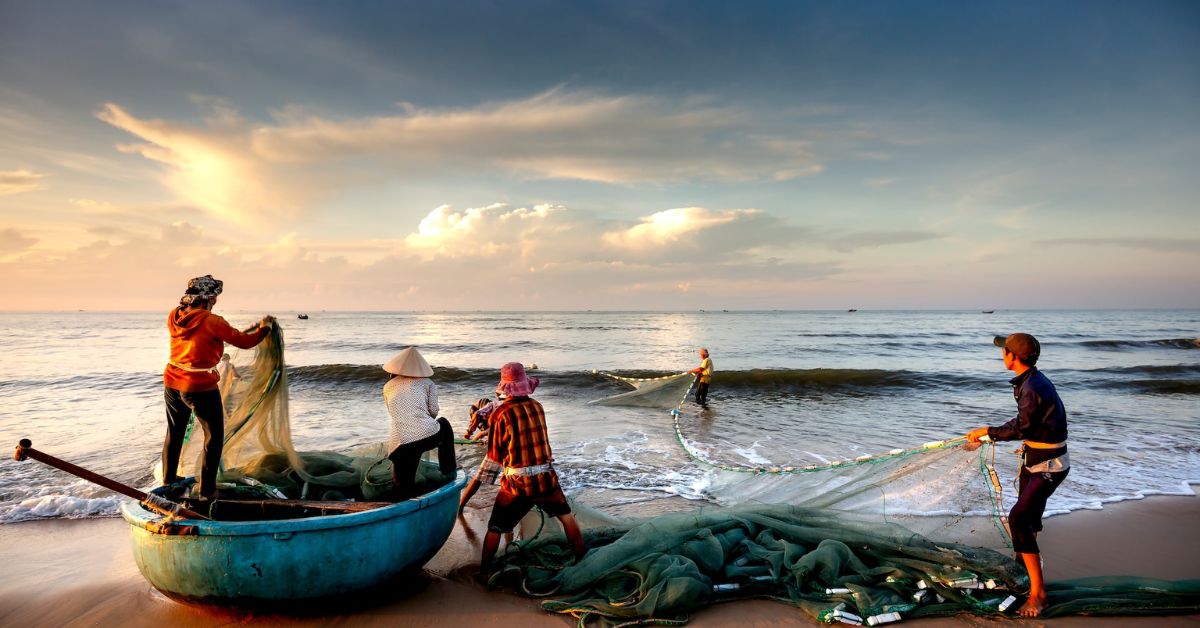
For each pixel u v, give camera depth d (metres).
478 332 69.56
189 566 4.19
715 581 5.00
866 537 5.29
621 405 15.86
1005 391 19.83
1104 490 8.27
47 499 7.61
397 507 4.57
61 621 4.55
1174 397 17.83
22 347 42.00
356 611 4.64
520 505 5.11
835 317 167.75
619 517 6.77
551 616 4.58
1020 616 4.46
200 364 4.67
